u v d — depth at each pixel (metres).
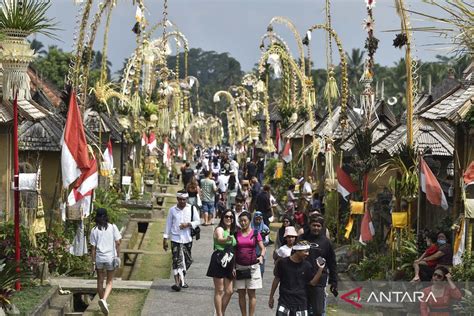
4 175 15.59
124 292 14.28
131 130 31.67
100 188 22.69
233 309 13.31
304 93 31.42
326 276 10.74
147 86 34.72
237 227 12.10
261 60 32.66
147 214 27.34
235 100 63.69
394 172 17.80
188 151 69.56
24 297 12.45
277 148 35.78
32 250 13.49
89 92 23.45
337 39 21.92
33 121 16.06
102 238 12.71
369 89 19.06
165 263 18.95
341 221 19.92
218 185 28.83
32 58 12.66
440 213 14.87
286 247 10.91
